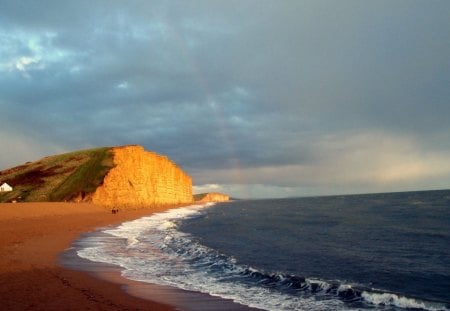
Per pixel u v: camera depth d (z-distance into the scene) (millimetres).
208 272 18703
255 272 18297
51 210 55219
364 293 14211
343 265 20672
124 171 94000
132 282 15805
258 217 65312
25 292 12875
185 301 13133
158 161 118438
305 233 37188
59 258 20625
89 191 81500
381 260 21844
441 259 21797
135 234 35906
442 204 76125
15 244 25078
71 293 12992
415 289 15430
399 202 94000
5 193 88500
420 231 35156
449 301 13531
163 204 113938
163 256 23328
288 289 15297
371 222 46594
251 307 12547
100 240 30109
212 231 41656
